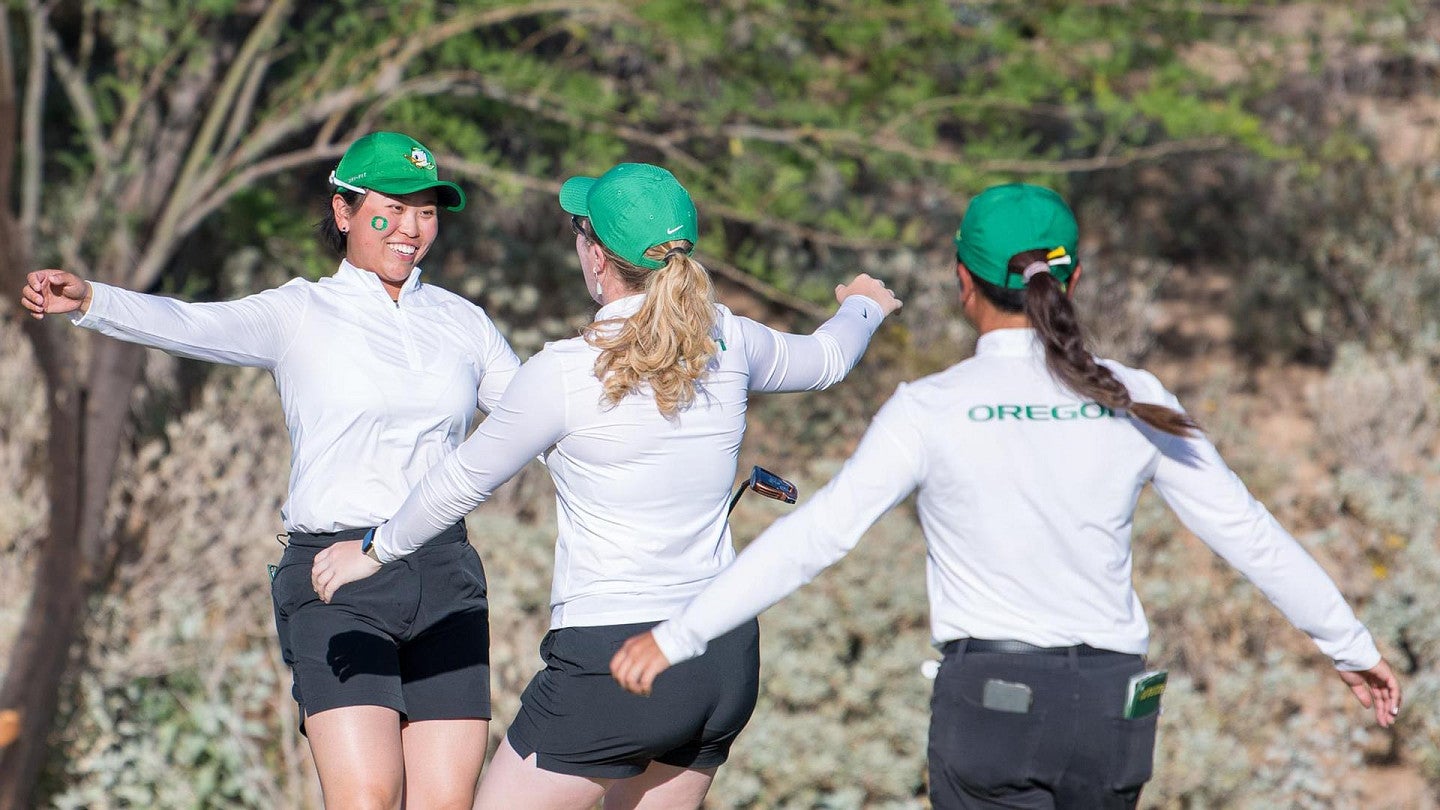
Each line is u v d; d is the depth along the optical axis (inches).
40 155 1141.1
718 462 444.5
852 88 1259.2
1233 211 1822.1
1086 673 386.6
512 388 426.6
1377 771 1030.4
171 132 1255.5
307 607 477.1
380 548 438.9
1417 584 1121.4
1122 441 392.2
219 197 1187.9
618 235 431.8
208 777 869.8
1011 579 389.1
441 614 491.5
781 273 1326.3
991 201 407.8
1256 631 1082.1
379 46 1152.2
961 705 392.5
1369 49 1872.5
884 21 1204.5
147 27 1180.5
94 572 983.0
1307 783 930.1
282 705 920.9
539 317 1596.9
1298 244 1776.6
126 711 943.7
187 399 1263.5
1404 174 1777.8
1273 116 1841.8
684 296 425.4
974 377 398.9
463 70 1200.8
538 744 452.1
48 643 874.1
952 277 1631.4
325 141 1195.3
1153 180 1857.8
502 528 1083.3
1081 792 390.0
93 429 986.1
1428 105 1903.3
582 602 439.5
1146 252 1779.0
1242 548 397.7
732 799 860.6
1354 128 1817.2
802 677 936.9
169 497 1073.5
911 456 392.2
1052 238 402.3
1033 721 384.8
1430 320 1667.1
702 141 1355.8
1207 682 1038.4
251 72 1219.9
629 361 421.1
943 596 401.7
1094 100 1320.1
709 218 1497.3
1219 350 1721.2
